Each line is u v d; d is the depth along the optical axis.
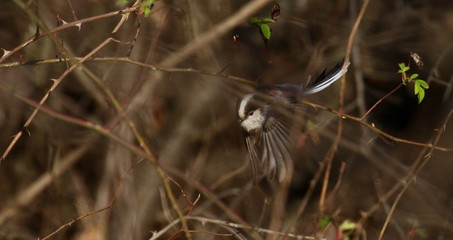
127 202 11.27
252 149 6.90
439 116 14.67
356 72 12.78
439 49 13.79
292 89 6.88
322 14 12.62
